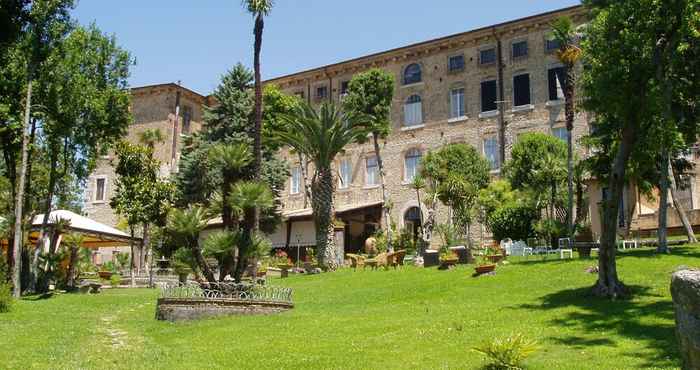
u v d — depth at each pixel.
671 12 17.64
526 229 37.91
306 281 29.03
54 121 30.39
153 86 61.44
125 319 20.09
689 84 25.03
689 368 6.11
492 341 10.98
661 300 16.70
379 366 11.34
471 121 50.53
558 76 47.34
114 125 33.12
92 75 32.03
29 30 28.25
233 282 20.36
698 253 24.75
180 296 19.66
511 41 49.94
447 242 38.84
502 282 21.84
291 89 59.88
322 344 13.77
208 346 14.30
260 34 28.06
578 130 45.69
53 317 20.20
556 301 17.59
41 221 33.62
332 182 35.12
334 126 34.69
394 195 52.62
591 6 24.34
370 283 25.77
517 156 42.50
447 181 38.50
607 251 18.03
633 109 18.22
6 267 27.23
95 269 44.62
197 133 47.81
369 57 55.72
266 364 11.85
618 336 12.95
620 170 18.28
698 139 36.34
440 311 17.52
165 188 37.31
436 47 52.88
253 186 20.94
